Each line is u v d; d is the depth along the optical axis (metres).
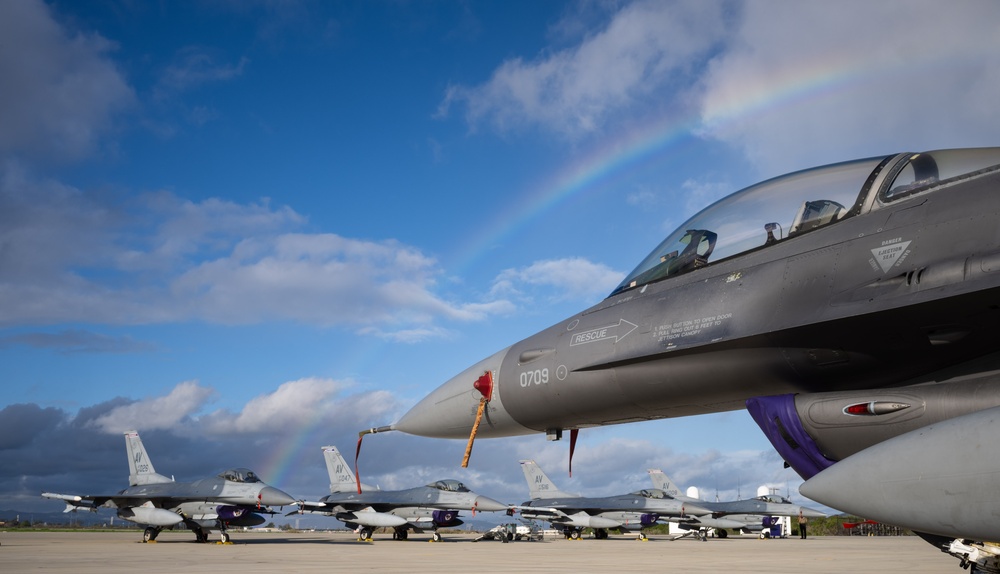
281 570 13.82
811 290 5.46
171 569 14.30
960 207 5.00
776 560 20.23
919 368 5.22
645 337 6.52
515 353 7.90
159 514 33.19
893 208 5.43
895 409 4.75
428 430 8.71
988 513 3.99
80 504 35.62
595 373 6.86
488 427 8.07
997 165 5.19
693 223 6.99
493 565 16.19
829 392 5.22
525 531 42.72
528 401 7.48
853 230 5.51
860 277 5.22
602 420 7.19
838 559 21.36
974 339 4.86
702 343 5.94
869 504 4.55
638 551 28.12
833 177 5.98
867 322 5.05
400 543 37.34
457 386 8.44
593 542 43.72
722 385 6.10
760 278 5.89
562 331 7.53
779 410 5.28
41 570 14.06
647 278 7.11
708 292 6.25
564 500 54.03
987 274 4.55
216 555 21.95
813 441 5.10
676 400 6.49
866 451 4.66
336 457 48.66
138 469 39.44
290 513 35.78
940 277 4.76
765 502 55.50
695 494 65.44
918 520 4.33
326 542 38.31
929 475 4.26
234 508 32.69
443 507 42.53
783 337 5.50
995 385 4.48
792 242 5.91
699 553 26.38
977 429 4.15
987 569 4.60
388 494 44.00
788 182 6.32
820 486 4.79
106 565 16.05
